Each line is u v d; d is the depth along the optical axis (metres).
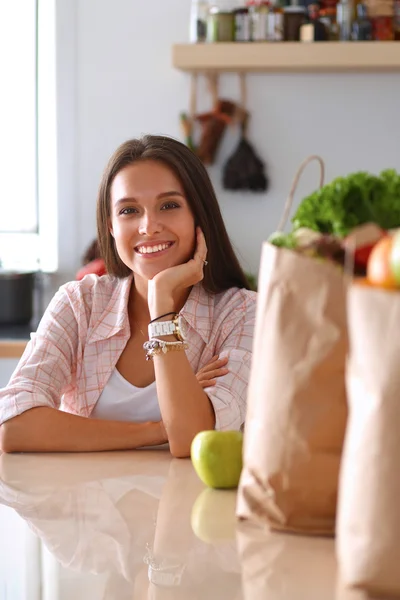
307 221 1.04
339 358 0.89
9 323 3.52
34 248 3.83
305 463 0.93
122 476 1.37
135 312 1.94
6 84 3.75
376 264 0.77
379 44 3.20
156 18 3.52
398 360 0.72
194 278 1.78
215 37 3.29
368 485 0.74
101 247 1.98
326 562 0.90
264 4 3.26
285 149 3.52
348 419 0.91
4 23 3.71
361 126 3.49
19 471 1.42
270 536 0.99
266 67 3.30
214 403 1.70
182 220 1.87
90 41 3.56
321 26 3.24
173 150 1.89
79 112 3.59
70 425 1.63
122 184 1.87
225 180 3.49
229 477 1.26
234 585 0.86
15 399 1.69
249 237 3.56
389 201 1.03
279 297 0.91
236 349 1.86
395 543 0.73
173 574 0.90
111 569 0.93
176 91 3.54
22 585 0.88
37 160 3.78
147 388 1.89
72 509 1.17
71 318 1.95
